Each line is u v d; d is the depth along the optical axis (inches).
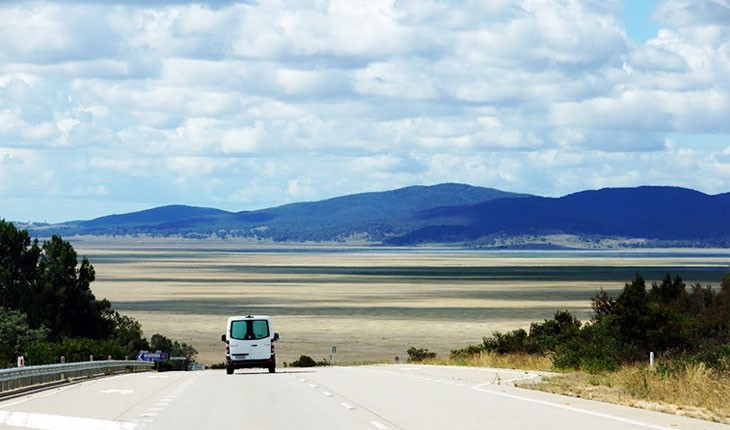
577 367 3191.4
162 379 2955.2
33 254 6771.7
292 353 7465.6
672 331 3368.6
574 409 1621.6
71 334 6274.6
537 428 1353.3
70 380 2842.0
